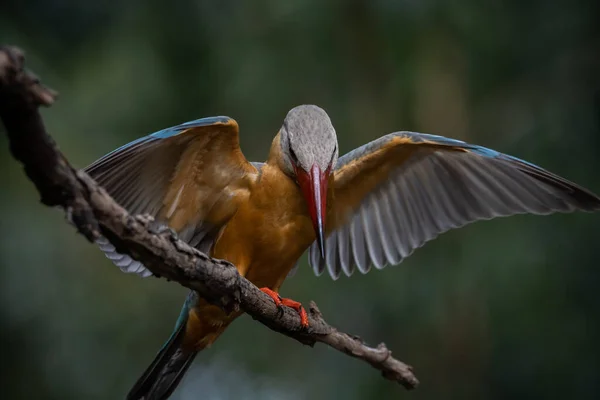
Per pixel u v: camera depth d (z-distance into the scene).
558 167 13.22
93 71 12.79
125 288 12.55
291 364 13.86
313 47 13.07
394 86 13.20
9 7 12.87
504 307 12.98
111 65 12.75
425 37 13.09
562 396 13.13
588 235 12.81
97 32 13.27
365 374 13.52
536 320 12.98
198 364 14.17
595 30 13.73
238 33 13.22
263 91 12.98
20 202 12.11
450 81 13.45
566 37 13.83
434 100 13.32
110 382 12.41
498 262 12.63
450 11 12.92
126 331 12.57
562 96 13.69
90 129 12.53
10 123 4.20
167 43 13.22
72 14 13.17
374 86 13.32
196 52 13.27
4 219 11.95
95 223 4.77
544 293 12.81
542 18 13.97
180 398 14.31
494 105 14.19
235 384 14.25
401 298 12.66
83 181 4.68
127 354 12.59
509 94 14.16
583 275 12.80
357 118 13.26
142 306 12.62
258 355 13.66
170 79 13.05
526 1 14.05
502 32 13.77
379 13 12.81
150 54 12.96
